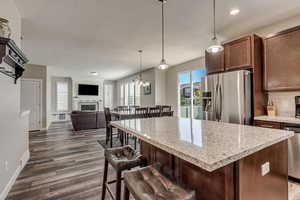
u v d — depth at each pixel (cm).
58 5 242
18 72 254
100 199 196
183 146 105
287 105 292
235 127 172
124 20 290
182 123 199
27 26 309
